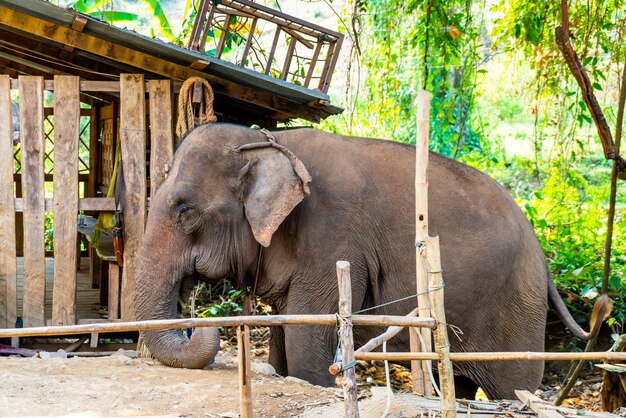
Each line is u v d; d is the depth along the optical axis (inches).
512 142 724.7
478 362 248.5
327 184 235.9
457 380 260.5
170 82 252.8
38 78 250.4
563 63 367.9
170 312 232.7
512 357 164.4
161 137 252.7
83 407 185.6
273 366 251.6
